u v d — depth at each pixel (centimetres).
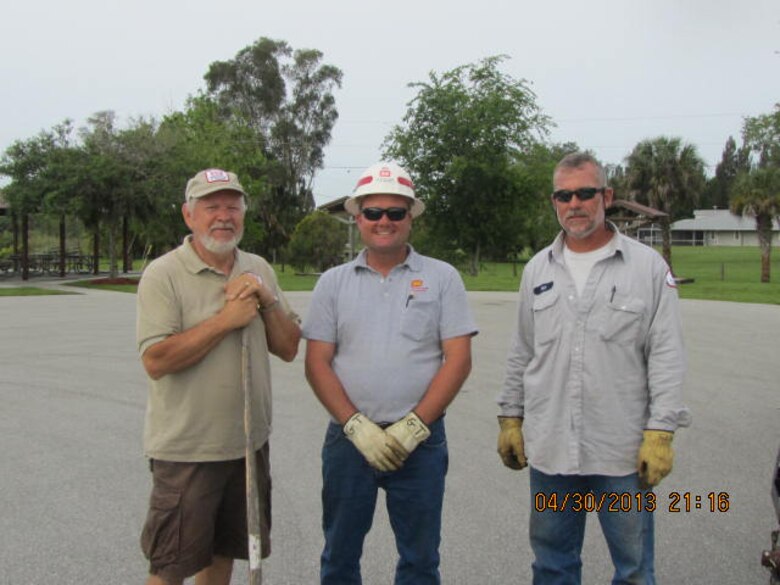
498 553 399
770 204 3388
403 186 314
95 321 1535
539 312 311
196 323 296
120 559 387
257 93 5688
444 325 318
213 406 295
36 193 2864
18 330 1373
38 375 907
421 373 313
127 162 2984
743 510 461
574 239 308
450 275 324
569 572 319
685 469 544
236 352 300
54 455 569
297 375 919
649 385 298
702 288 2909
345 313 318
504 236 3422
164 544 296
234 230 302
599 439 300
